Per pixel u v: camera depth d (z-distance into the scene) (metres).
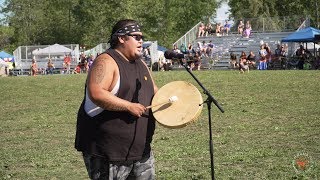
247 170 7.41
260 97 17.05
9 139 10.90
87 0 64.12
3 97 21.83
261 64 40.41
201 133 10.66
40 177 7.56
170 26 66.75
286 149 8.65
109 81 4.37
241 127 11.12
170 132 10.91
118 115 4.42
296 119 11.97
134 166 4.57
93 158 4.49
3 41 88.00
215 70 40.34
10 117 14.82
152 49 47.94
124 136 4.43
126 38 4.51
